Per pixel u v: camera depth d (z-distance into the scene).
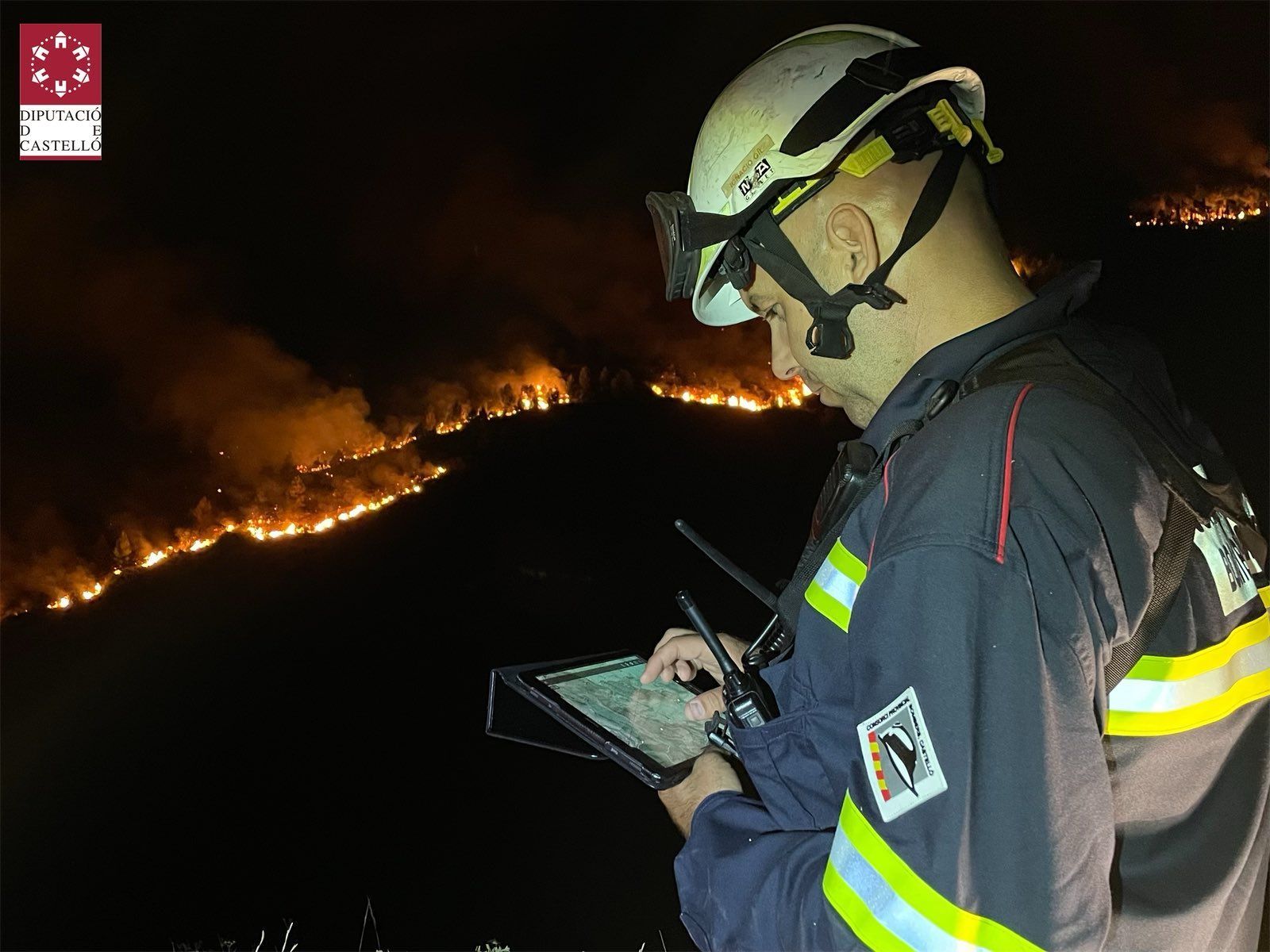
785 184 1.04
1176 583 0.85
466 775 5.41
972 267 1.00
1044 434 0.83
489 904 4.33
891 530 0.85
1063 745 0.76
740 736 1.10
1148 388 0.98
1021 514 0.80
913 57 1.05
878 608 0.83
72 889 4.81
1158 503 0.85
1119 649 0.83
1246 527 0.98
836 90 1.02
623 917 4.15
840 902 0.83
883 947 0.78
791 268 1.05
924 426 0.94
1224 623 0.91
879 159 1.00
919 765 0.78
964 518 0.80
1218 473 0.98
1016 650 0.77
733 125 1.08
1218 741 0.90
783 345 1.16
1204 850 0.93
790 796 1.06
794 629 1.20
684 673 1.67
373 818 5.11
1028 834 0.75
